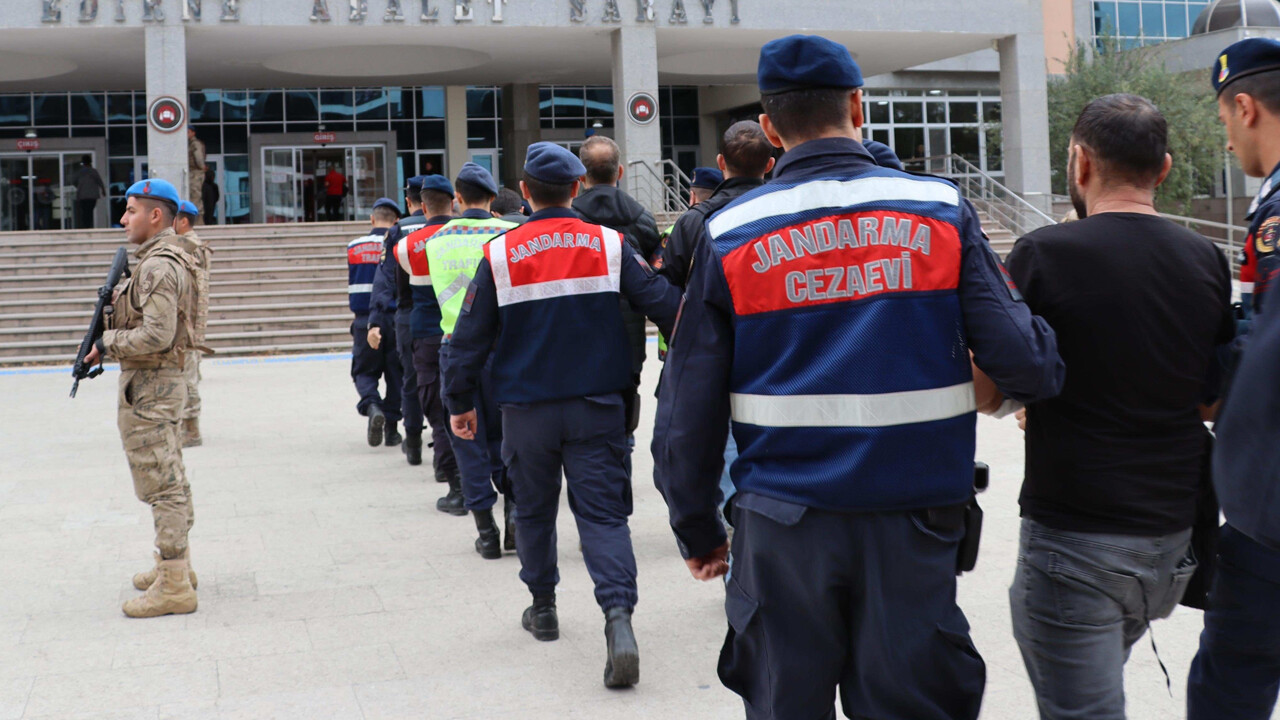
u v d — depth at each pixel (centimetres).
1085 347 233
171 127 2011
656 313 406
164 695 378
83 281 1781
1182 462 237
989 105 3159
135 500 693
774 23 2245
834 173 224
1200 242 243
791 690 227
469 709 362
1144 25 3544
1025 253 242
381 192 2961
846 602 225
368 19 2073
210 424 1004
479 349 407
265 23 2036
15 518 647
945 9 2345
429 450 852
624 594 383
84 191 2555
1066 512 239
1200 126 2692
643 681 383
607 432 402
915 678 221
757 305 220
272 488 722
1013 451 777
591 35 2228
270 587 505
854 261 217
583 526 398
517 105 2897
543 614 426
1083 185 252
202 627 450
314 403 1139
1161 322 233
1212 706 258
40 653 421
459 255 541
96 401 1181
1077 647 240
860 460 213
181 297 452
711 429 227
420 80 2794
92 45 2141
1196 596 249
